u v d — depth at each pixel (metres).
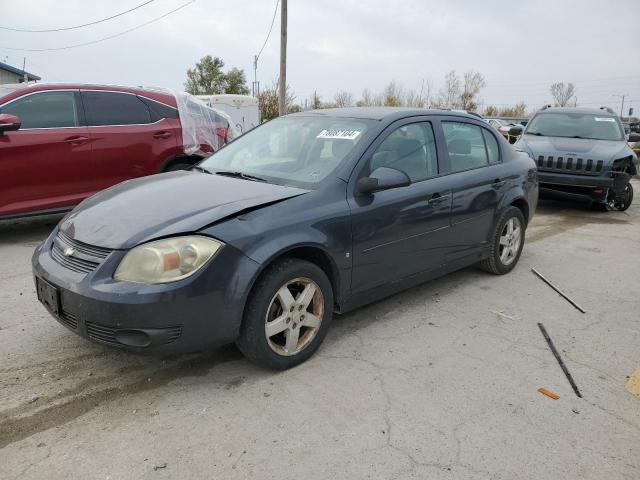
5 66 24.84
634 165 8.95
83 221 3.24
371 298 3.88
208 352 3.53
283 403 2.96
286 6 19.27
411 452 2.58
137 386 3.11
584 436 2.76
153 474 2.39
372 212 3.65
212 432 2.69
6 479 2.33
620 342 3.89
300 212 3.27
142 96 6.90
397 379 3.26
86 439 2.62
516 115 52.66
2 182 5.82
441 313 4.32
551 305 4.58
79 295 2.82
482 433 2.75
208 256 2.87
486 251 5.01
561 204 10.16
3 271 5.11
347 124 4.08
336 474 2.42
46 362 3.35
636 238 7.24
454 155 4.57
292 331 3.28
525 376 3.35
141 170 6.79
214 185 3.57
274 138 4.34
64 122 6.24
